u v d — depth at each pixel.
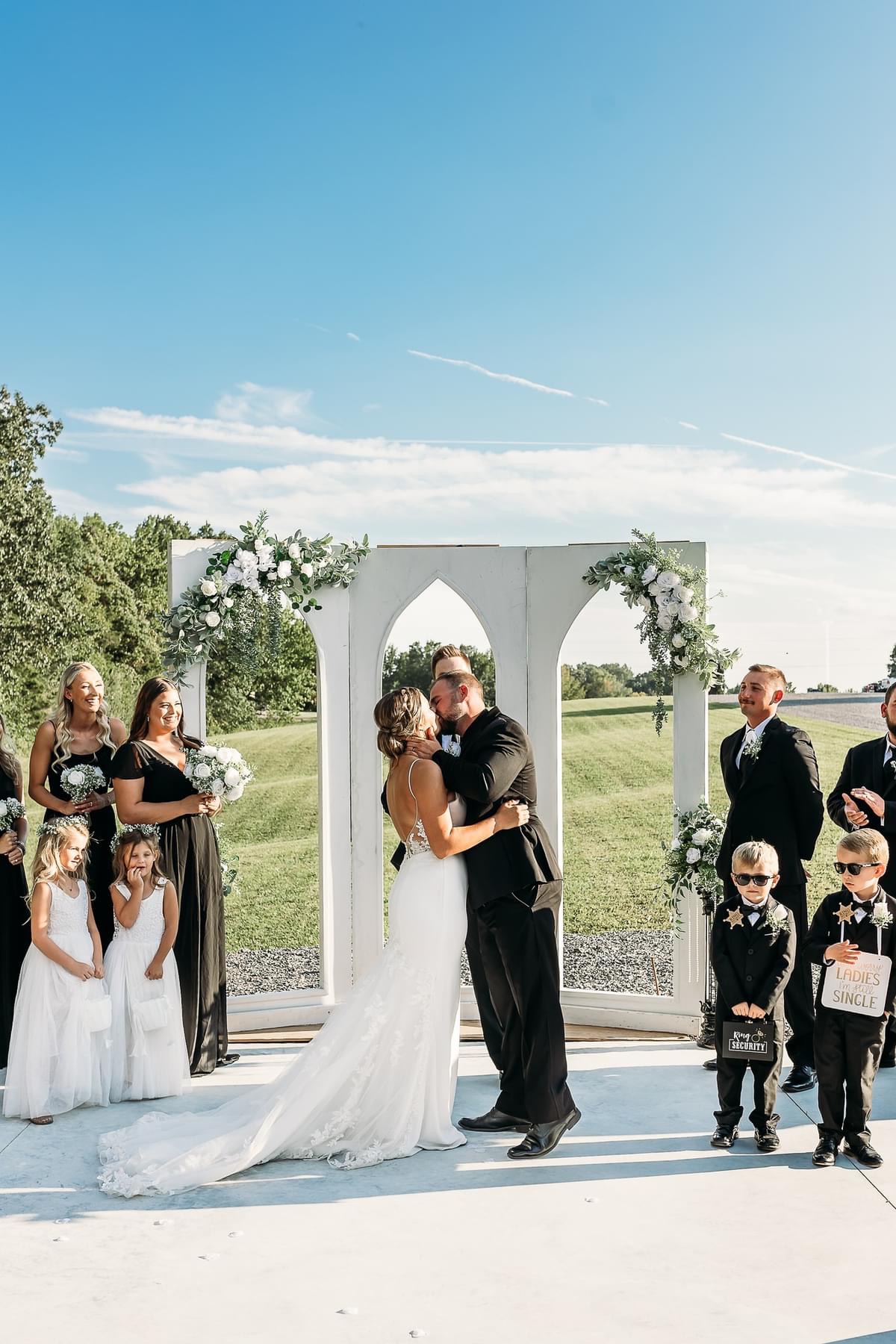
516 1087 4.58
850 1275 3.28
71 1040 4.87
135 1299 3.17
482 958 4.49
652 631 5.94
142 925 5.11
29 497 24.23
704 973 5.89
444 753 4.35
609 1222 3.67
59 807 5.37
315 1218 3.73
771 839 4.95
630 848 11.58
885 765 5.12
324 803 6.23
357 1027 4.40
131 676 30.34
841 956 4.14
